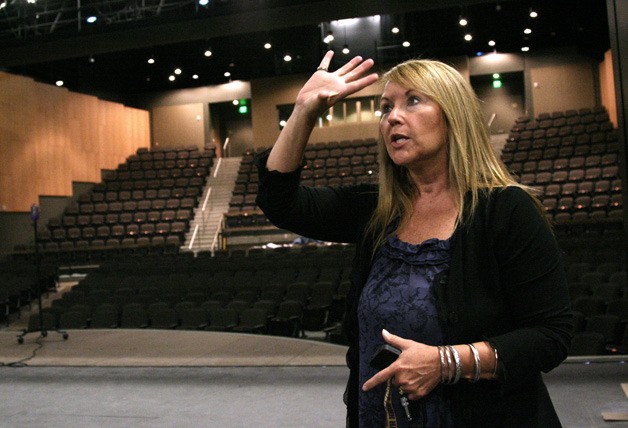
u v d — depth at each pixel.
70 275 14.73
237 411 4.14
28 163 17.64
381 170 1.30
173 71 23.09
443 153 1.21
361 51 20.61
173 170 20.39
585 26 20.28
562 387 4.31
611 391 4.16
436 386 1.10
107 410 4.28
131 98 24.41
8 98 17.20
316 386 4.70
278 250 13.70
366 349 1.19
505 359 1.01
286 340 6.73
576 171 16.05
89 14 15.88
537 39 21.28
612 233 11.98
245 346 6.44
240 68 23.31
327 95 1.15
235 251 13.87
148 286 10.73
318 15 10.34
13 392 4.88
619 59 4.30
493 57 21.75
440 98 1.16
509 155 18.03
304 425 3.77
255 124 22.98
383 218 1.28
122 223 17.52
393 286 1.17
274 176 1.21
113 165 21.36
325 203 1.33
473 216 1.13
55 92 18.92
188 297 9.45
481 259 1.12
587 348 5.16
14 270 13.11
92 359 6.06
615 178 15.45
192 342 6.81
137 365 5.72
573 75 21.27
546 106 21.44
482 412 1.08
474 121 1.19
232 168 20.88
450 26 20.22
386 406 1.14
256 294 9.17
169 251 15.52
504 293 1.12
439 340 1.11
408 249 1.18
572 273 8.65
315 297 8.84
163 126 24.09
